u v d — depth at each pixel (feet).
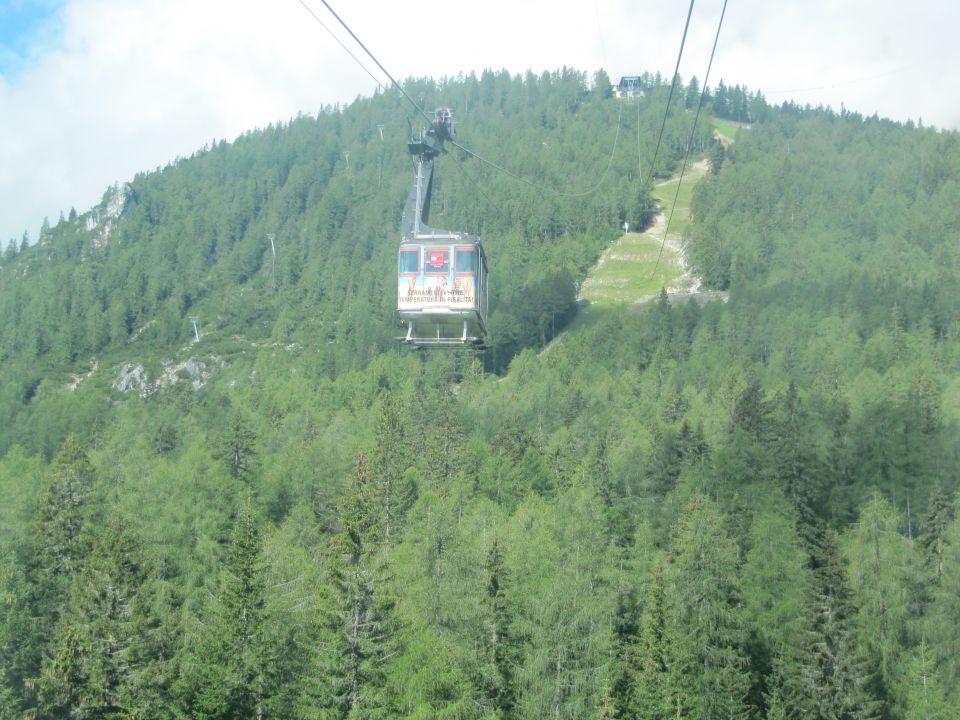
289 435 470.39
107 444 422.00
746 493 303.48
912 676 229.45
